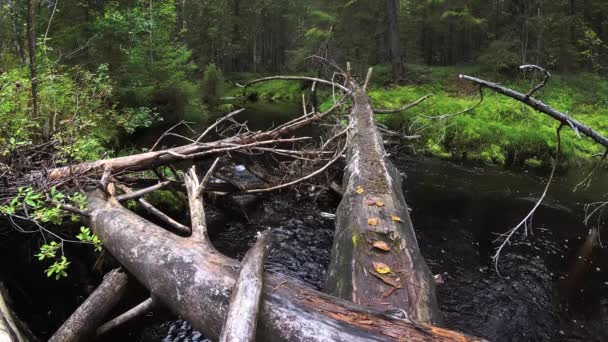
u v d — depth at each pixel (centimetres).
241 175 693
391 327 162
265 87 2498
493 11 1795
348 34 1925
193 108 1223
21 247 430
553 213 636
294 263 456
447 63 2122
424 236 542
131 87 927
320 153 618
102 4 977
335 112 867
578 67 1678
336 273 250
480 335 353
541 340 352
